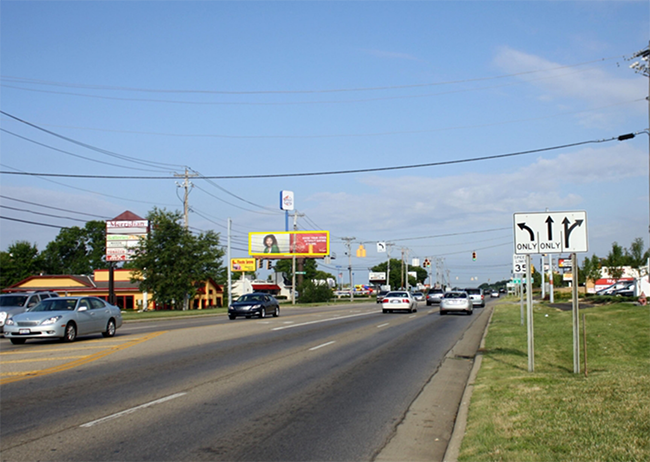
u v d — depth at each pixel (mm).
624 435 6410
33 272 91312
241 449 6992
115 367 13531
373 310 47094
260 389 10867
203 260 55781
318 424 8273
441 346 18422
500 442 6531
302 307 59375
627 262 65562
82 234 97438
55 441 7266
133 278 56812
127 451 6859
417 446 7238
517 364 12938
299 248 83875
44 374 12469
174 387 11000
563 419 7305
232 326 27094
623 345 16141
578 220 11516
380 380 11945
